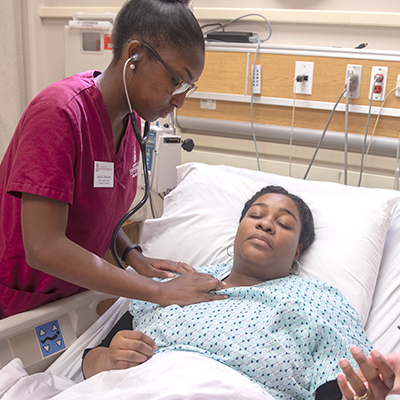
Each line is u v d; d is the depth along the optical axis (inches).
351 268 52.0
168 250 61.0
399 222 59.1
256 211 49.9
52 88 38.4
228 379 33.9
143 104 40.0
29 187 35.4
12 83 85.0
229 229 60.8
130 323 49.3
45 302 46.8
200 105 77.5
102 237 47.6
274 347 38.6
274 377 37.4
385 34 64.3
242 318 40.9
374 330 49.6
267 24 71.3
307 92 67.9
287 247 47.8
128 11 37.9
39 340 45.2
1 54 82.4
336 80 65.7
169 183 74.4
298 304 41.3
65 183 36.7
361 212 56.2
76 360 46.1
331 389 37.2
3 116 85.0
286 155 74.4
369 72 63.5
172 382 33.7
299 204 53.3
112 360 38.5
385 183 68.1
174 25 36.0
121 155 45.8
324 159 71.7
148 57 37.1
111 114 42.0
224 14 72.6
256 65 70.4
